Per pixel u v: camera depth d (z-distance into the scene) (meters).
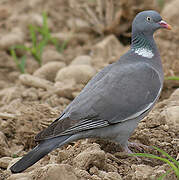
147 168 9.20
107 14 18.98
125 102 9.91
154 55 11.07
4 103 14.41
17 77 16.91
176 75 14.55
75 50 18.52
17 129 12.00
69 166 8.84
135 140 10.84
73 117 9.45
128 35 18.33
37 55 17.56
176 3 17.69
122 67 10.41
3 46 18.41
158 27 11.16
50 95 14.35
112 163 9.76
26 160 8.73
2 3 21.92
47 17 20.55
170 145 10.38
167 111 11.24
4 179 9.42
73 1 20.42
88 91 9.98
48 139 9.09
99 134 9.90
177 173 8.43
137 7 17.92
